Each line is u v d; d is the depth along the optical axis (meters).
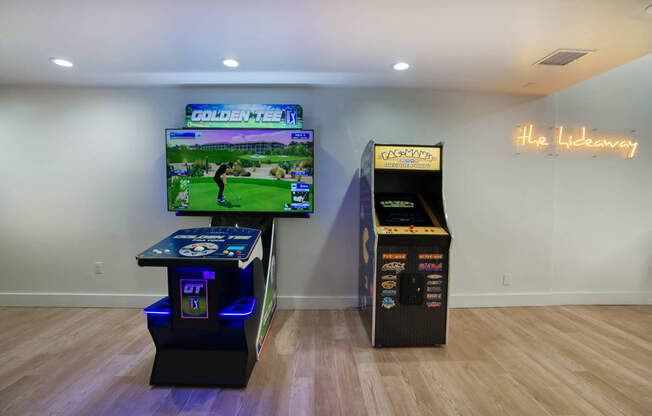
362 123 3.14
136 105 3.11
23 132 3.10
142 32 2.00
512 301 3.28
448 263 2.41
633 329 2.78
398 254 2.38
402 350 2.40
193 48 2.23
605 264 3.34
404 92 3.13
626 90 3.27
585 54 2.26
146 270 3.21
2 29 1.96
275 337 2.59
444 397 1.86
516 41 2.07
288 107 2.97
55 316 2.97
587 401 1.83
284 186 2.99
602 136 3.28
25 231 3.18
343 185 3.17
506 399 1.85
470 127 3.18
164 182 3.15
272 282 2.88
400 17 1.79
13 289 3.22
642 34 1.94
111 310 3.14
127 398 1.83
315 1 1.64
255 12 1.75
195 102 3.12
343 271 3.21
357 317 3.01
